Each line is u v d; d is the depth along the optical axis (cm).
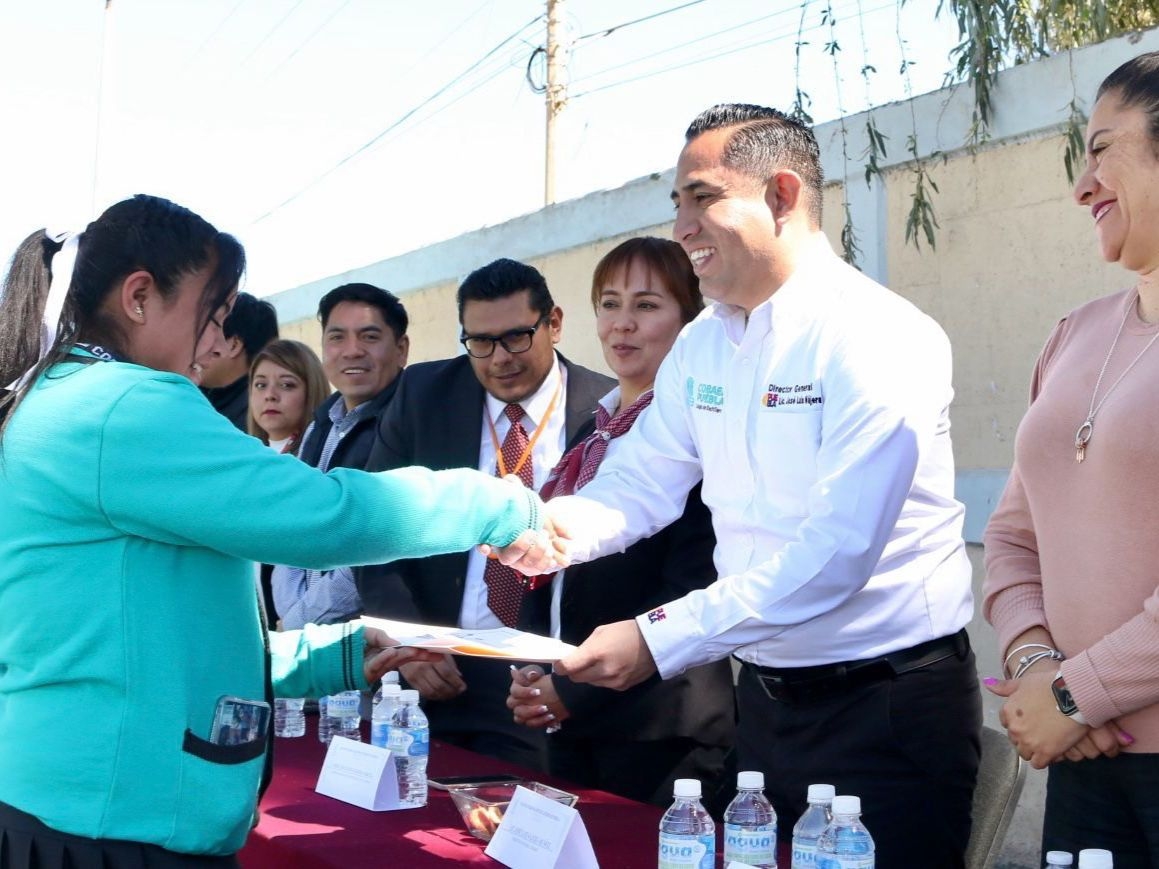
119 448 174
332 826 231
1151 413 198
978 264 430
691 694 295
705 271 245
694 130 244
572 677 227
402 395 360
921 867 232
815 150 249
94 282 185
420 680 322
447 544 198
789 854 209
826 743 236
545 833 201
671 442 275
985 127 422
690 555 293
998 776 252
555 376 348
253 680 186
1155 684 191
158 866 173
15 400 180
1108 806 206
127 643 174
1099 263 394
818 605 223
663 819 194
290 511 178
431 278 734
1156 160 197
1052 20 446
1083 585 207
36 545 176
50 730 173
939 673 235
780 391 241
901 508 226
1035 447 217
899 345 230
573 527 262
